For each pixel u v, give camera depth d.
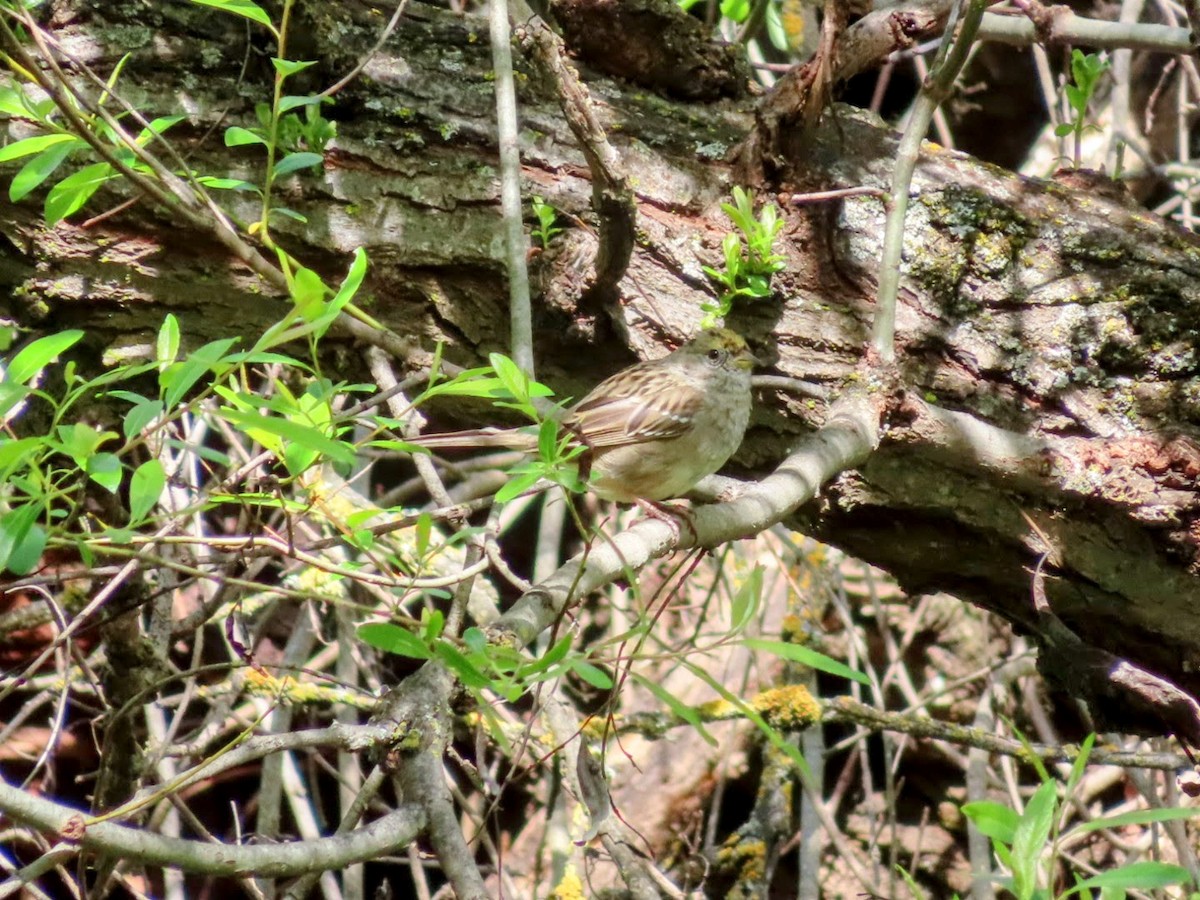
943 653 12.61
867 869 12.12
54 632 9.52
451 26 7.73
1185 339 7.50
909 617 12.68
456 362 7.51
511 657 4.09
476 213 7.36
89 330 7.12
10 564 4.14
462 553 10.57
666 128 7.77
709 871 11.28
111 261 7.01
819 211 7.59
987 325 7.57
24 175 5.24
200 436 9.84
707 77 7.93
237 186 5.80
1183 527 7.37
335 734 4.67
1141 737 8.34
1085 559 7.49
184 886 11.13
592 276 7.09
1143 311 7.51
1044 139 12.55
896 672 12.19
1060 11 8.05
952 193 7.66
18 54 5.17
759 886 11.27
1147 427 7.49
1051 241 7.65
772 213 7.23
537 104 7.57
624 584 12.53
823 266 7.59
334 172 7.21
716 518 5.75
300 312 4.35
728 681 11.90
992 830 4.17
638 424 7.33
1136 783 10.73
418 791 4.52
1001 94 13.12
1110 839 11.20
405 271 7.32
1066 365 7.53
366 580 5.16
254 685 9.87
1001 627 12.66
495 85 7.21
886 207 7.08
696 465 7.52
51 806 3.97
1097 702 7.13
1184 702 6.85
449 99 7.44
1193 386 7.46
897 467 7.42
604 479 7.63
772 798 11.55
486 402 7.73
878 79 12.80
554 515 12.03
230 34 7.16
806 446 6.40
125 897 11.14
